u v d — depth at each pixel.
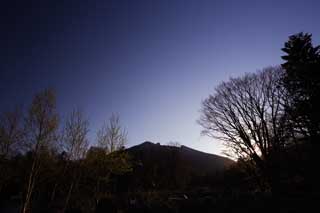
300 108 24.69
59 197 25.72
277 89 30.83
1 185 21.80
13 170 21.84
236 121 33.72
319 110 23.17
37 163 21.19
